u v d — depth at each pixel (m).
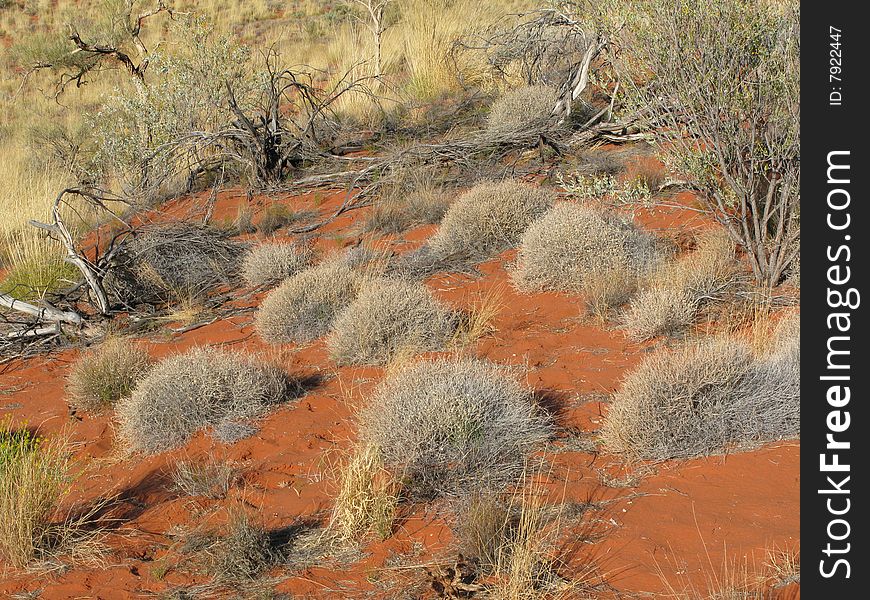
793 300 6.43
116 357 6.94
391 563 4.11
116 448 5.99
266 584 4.10
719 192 6.96
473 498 4.42
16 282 10.20
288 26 28.14
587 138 10.89
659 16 6.82
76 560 4.53
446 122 13.30
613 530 4.09
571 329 6.75
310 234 10.33
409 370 5.56
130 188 13.11
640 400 4.85
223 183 12.76
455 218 8.88
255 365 6.42
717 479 4.44
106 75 24.80
